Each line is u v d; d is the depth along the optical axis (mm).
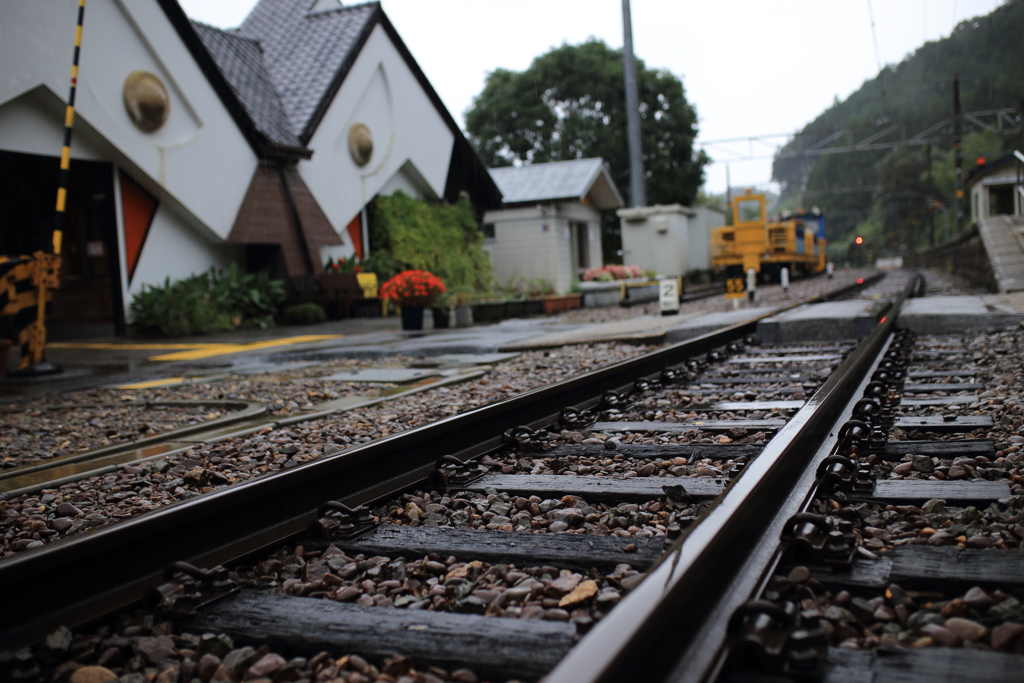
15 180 16703
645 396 6203
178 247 17938
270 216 18953
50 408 7699
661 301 16234
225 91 17734
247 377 9695
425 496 3506
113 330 16781
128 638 2223
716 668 1680
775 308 14820
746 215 34531
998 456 3635
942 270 38750
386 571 2629
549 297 22172
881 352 7488
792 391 5914
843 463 3146
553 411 5336
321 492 3291
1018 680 1658
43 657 2117
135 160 16031
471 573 2590
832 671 1761
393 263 22828
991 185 39156
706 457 4035
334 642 2082
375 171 22281
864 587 2180
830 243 120188
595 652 1495
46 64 14336
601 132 46688
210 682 1997
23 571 2180
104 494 4129
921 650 1819
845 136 116750
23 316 10242
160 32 16328
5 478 4562
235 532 2898
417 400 7105
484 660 1926
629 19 38031
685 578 1841
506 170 29953
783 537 2402
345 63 20891
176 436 5668
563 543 2742
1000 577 2170
